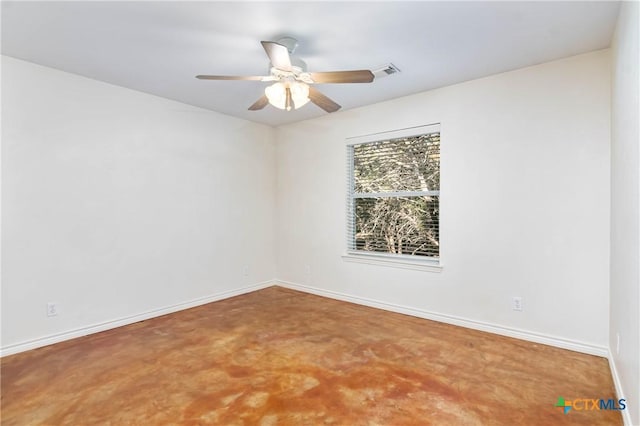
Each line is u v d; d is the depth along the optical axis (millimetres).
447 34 2318
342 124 4180
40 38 2373
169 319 3516
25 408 1959
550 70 2766
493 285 3074
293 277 4789
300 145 4660
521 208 2920
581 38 2377
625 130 1820
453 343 2854
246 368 2438
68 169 2986
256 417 1873
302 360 2561
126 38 2369
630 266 1701
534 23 2176
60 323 2930
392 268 3758
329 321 3432
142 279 3500
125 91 3355
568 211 2705
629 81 1697
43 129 2840
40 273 2824
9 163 2676
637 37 1486
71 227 3004
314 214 4516
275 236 5000
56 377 2314
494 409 1935
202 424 1815
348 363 2508
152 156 3580
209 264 4133
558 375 2307
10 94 2680
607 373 2322
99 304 3176
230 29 2240
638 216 1502
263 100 2781
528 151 2877
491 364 2471
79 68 2885
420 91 3465
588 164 2617
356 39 2381
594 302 2605
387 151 3871
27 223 2760
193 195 3963
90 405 1989
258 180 4742
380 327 3250
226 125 4324
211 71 2951
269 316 3602
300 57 2660
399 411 1921
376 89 3398
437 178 3502
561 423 1811
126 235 3377
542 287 2826
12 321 2680
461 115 3230
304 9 2008
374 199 4027
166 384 2223
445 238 3350
